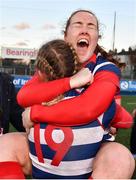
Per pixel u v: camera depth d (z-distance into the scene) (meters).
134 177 3.66
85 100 2.30
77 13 2.82
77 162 2.37
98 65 2.52
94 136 2.39
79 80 2.35
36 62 2.50
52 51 2.42
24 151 2.58
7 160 2.51
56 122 2.32
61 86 2.35
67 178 2.41
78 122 2.31
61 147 2.35
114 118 2.68
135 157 3.98
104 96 2.32
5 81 3.75
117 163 2.28
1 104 3.68
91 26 2.75
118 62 2.84
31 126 2.44
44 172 2.44
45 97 2.37
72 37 2.75
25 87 2.51
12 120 3.86
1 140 2.62
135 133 4.34
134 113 3.94
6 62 31.03
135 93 24.81
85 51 2.72
